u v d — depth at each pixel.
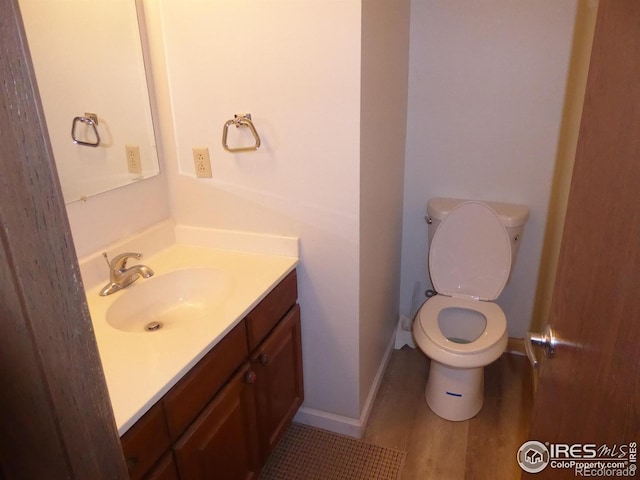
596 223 0.75
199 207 1.84
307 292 1.82
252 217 1.78
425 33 2.14
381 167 1.88
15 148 0.40
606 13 0.75
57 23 1.37
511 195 2.27
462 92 2.18
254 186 1.73
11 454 0.45
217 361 1.30
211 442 1.30
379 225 1.96
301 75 1.53
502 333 1.95
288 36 1.50
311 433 2.03
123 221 1.67
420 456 1.90
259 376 1.55
